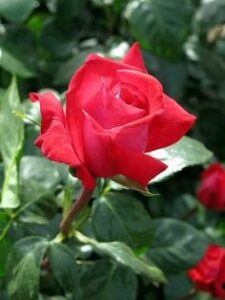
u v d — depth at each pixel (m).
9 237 0.39
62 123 0.31
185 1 0.61
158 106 0.30
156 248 0.47
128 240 0.40
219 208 0.58
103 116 0.31
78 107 0.31
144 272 0.37
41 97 0.32
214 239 0.61
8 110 0.38
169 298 0.54
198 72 0.68
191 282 0.55
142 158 0.30
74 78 0.31
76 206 0.37
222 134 0.69
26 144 0.47
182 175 0.66
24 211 0.40
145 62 0.63
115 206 0.40
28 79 0.61
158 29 0.60
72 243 0.39
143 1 0.61
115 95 0.31
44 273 0.44
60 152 0.30
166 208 0.61
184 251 0.47
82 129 0.31
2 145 0.39
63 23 0.63
